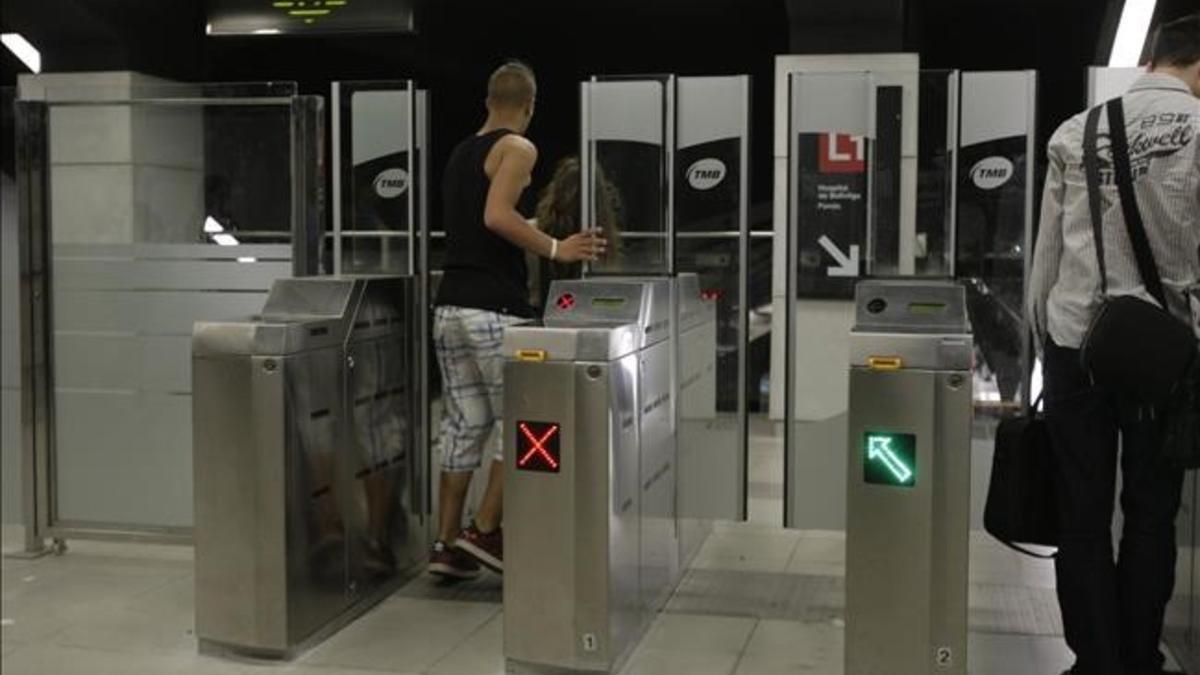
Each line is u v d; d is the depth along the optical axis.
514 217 4.44
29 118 5.30
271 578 3.99
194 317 5.29
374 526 4.63
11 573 5.11
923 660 3.57
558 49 11.27
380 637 4.29
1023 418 3.68
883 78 5.19
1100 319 3.36
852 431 3.57
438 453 5.27
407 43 9.95
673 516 4.71
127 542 5.33
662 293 4.39
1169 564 3.55
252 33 7.66
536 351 3.77
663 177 5.10
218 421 4.00
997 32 9.48
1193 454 3.31
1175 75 3.51
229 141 5.23
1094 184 3.46
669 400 4.56
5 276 5.94
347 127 5.06
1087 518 3.52
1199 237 3.38
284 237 5.21
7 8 6.87
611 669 3.87
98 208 5.34
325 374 4.21
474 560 4.83
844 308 5.47
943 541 3.54
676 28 10.30
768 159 12.16
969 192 5.01
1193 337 3.31
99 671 3.99
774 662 4.02
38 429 5.37
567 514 3.79
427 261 5.05
